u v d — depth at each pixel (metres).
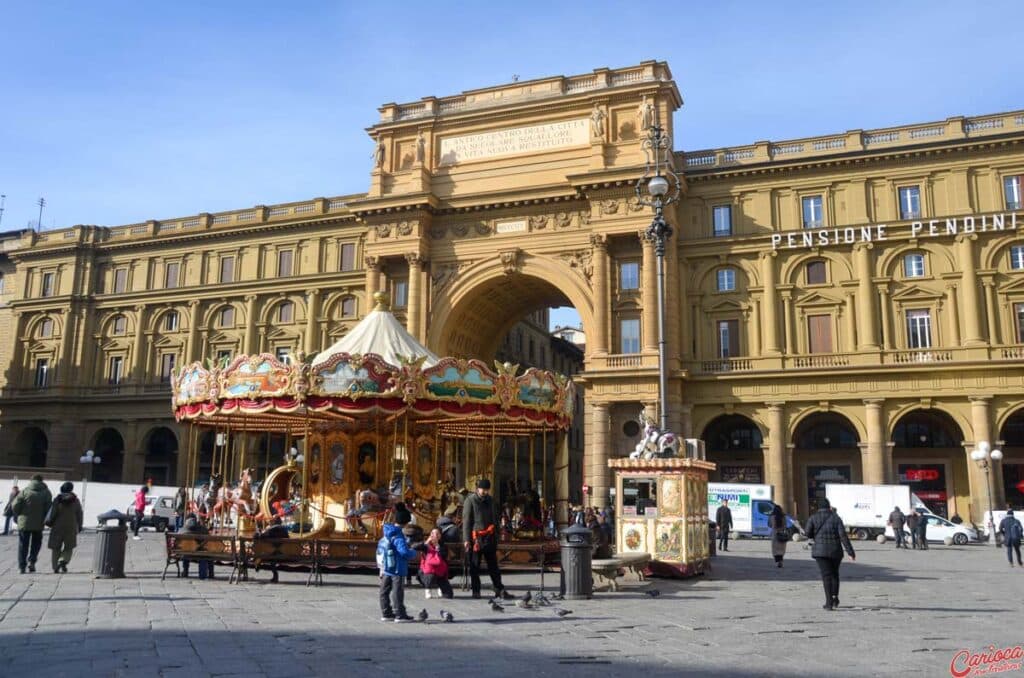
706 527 23.48
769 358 45.19
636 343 46.31
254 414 22.69
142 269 62.91
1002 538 37.44
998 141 43.12
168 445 62.25
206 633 11.83
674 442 22.11
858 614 14.75
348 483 25.45
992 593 18.41
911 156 44.69
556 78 50.19
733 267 47.06
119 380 62.22
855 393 43.72
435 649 10.88
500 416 23.59
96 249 64.25
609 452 45.25
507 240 49.31
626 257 47.19
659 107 47.66
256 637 11.59
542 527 28.41
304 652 10.55
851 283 44.91
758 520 42.59
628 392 45.06
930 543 39.69
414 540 16.31
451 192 50.97
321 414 23.14
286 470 27.52
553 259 48.34
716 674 9.55
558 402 25.48
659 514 21.62
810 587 19.47
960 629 13.07
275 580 19.20
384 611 13.30
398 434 25.89
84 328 63.09
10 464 62.62
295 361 20.84
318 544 18.72
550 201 48.50
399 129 52.81
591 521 29.72
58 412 61.88
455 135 51.78
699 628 13.00
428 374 21.36
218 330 59.56
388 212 50.72
